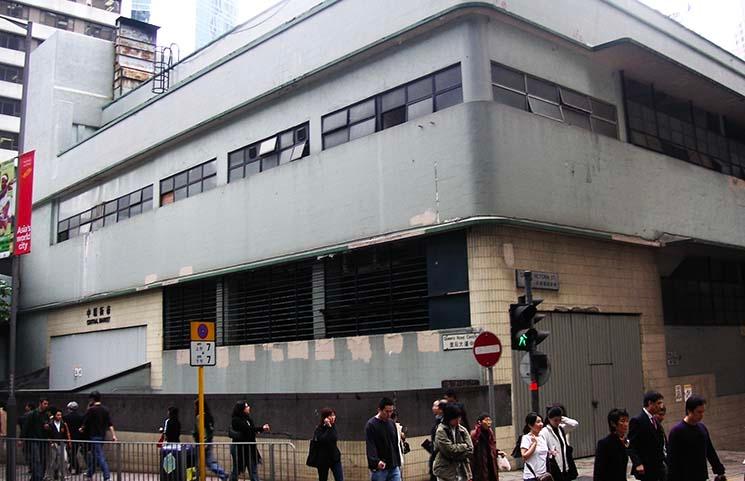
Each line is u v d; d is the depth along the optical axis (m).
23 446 14.04
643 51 18.05
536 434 9.51
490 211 14.70
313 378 17.89
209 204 22.14
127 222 26.02
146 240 24.84
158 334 23.88
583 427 15.87
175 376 22.83
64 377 28.95
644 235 18.38
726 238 21.48
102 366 26.73
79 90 32.84
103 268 27.05
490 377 11.38
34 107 33.47
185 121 23.78
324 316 18.02
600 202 17.28
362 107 17.89
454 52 15.88
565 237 16.42
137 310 25.11
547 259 15.86
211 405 15.41
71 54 32.94
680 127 21.20
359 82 18.02
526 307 11.57
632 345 17.80
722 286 21.95
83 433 14.77
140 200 25.97
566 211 16.30
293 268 19.14
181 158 24.03
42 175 31.94
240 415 12.48
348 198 17.47
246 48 21.62
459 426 9.34
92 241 27.95
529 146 15.77
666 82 20.19
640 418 8.16
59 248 30.05
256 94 21.06
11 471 13.99
